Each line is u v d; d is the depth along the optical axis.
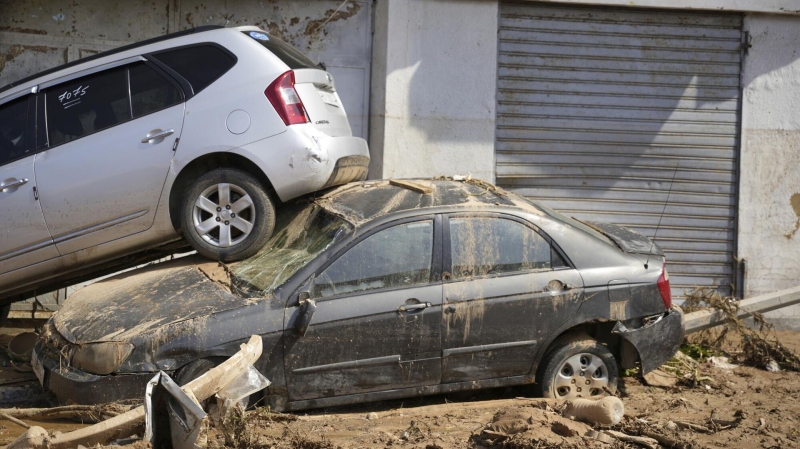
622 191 9.89
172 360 5.34
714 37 9.90
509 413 5.37
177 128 6.46
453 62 9.55
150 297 5.82
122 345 5.31
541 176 9.82
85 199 6.51
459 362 5.85
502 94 9.74
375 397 5.75
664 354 6.28
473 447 5.00
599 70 9.83
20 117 6.70
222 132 6.39
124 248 6.65
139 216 6.53
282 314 5.52
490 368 5.93
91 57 6.80
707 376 7.31
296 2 9.52
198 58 6.62
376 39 9.63
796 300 8.19
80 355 5.39
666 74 9.88
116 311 5.67
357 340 5.62
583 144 9.85
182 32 6.80
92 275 7.38
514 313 5.91
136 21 9.26
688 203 9.96
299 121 6.43
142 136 6.48
